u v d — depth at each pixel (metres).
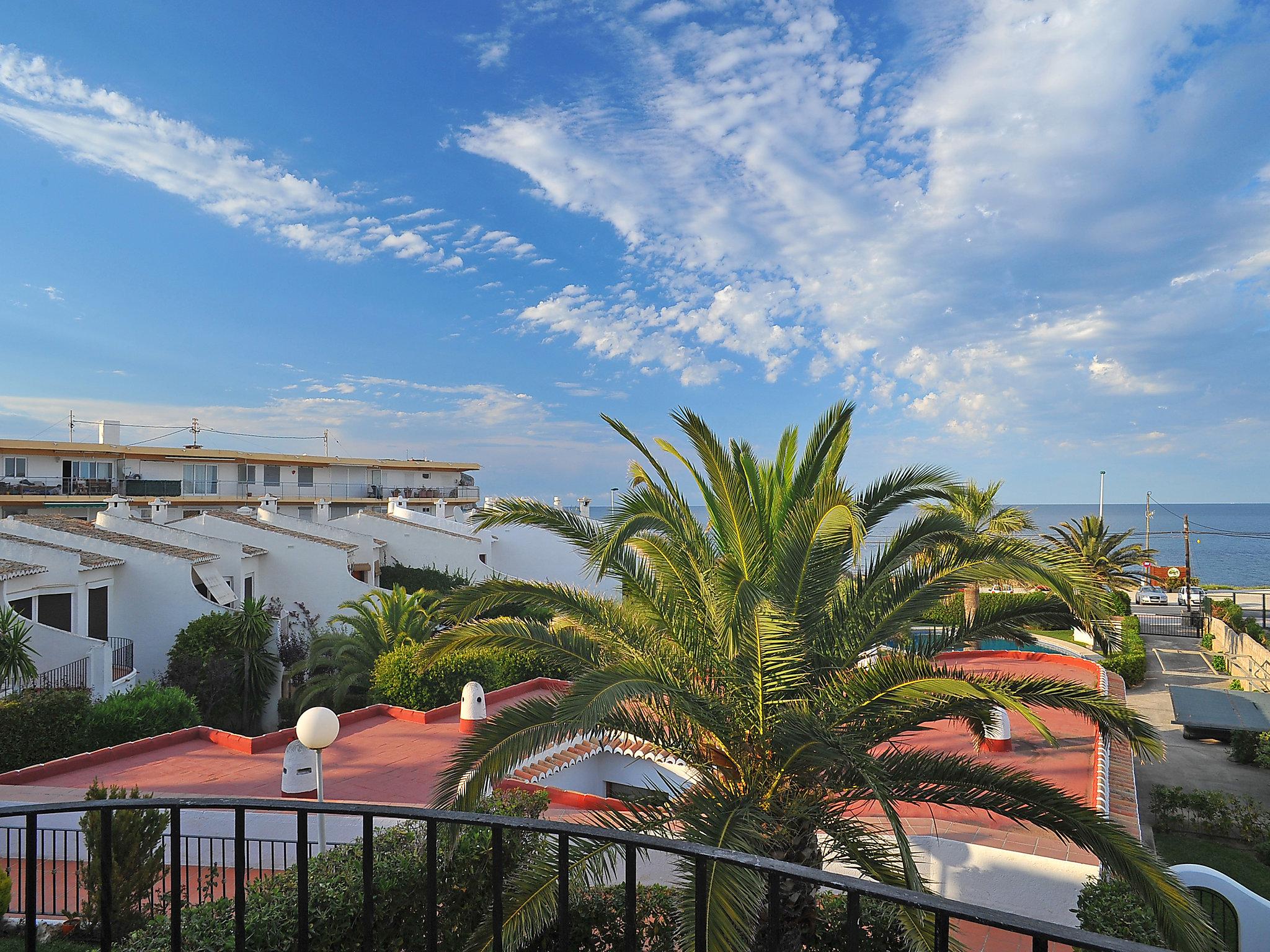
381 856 7.49
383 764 14.77
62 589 21.11
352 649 23.00
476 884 7.27
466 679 19.22
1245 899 10.48
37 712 15.59
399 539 38.19
